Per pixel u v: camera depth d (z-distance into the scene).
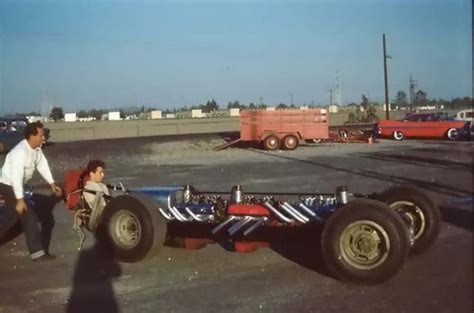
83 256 7.55
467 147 27.20
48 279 6.54
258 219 6.95
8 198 7.41
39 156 7.64
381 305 5.42
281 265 6.87
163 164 20.84
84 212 7.74
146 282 6.34
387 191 7.27
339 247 6.06
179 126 56.19
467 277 6.16
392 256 5.88
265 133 28.81
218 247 7.80
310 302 5.56
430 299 5.54
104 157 23.92
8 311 5.52
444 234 8.30
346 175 16.30
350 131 35.72
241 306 5.49
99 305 5.63
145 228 6.99
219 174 17.28
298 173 17.12
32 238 7.32
